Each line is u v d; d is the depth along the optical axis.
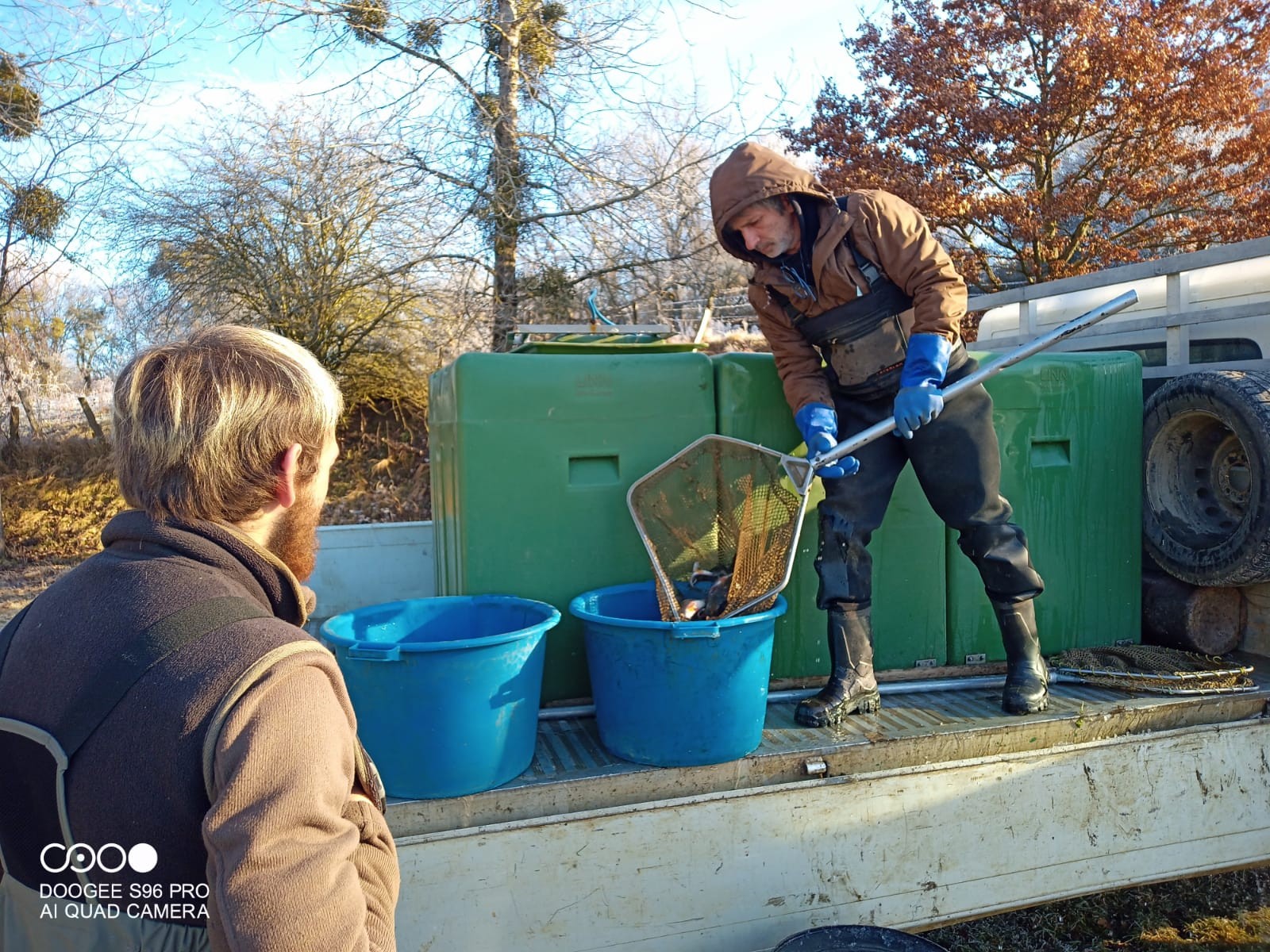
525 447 2.69
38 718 0.96
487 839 2.04
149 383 1.06
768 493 2.63
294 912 0.84
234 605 0.99
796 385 2.63
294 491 1.11
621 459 2.75
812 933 2.12
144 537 1.04
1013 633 2.64
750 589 2.45
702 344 3.32
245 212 9.91
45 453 10.88
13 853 0.97
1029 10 12.12
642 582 2.76
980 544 2.62
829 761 2.32
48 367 11.66
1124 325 3.66
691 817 2.17
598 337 3.19
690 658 2.18
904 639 3.01
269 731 0.90
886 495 2.67
